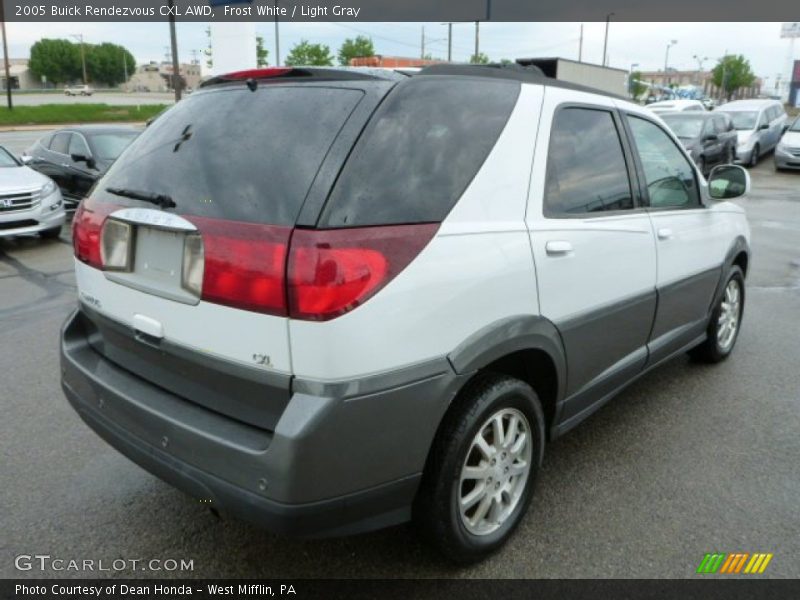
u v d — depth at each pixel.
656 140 3.97
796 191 15.62
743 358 5.24
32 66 130.50
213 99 2.75
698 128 16.39
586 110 3.31
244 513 2.26
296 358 2.16
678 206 4.07
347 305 2.13
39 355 5.21
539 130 2.91
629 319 3.55
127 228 2.62
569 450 3.77
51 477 3.44
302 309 2.11
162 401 2.55
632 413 4.25
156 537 2.98
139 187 2.66
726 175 4.35
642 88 69.81
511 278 2.65
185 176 2.52
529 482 2.97
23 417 4.12
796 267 8.41
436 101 2.55
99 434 2.83
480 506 2.74
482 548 2.75
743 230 5.04
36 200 9.47
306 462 2.13
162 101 71.81
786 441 3.88
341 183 2.21
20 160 10.45
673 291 3.99
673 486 3.40
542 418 2.97
